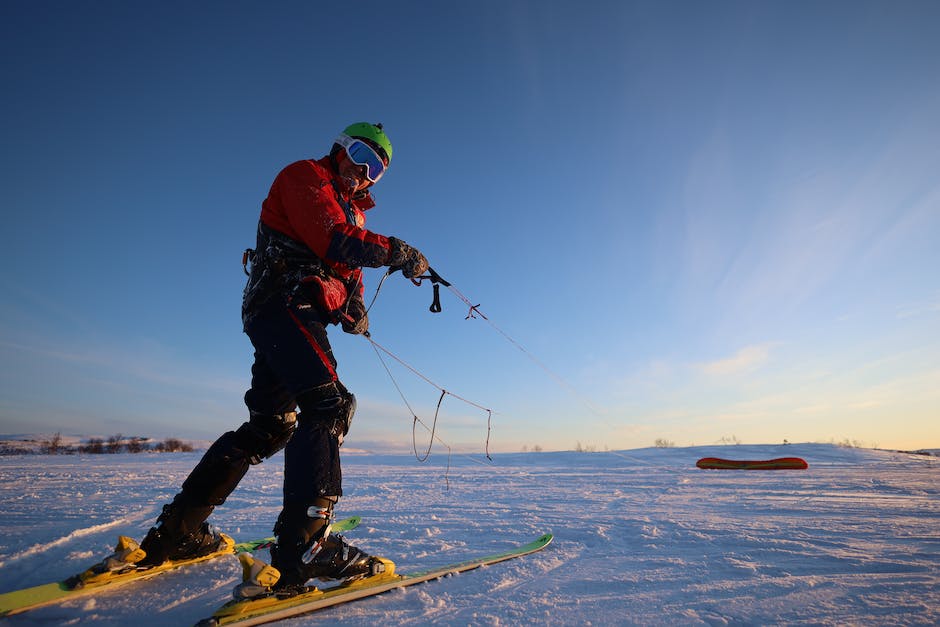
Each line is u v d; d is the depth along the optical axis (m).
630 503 4.48
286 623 1.41
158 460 12.66
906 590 1.68
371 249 1.69
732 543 2.52
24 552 2.33
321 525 1.56
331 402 1.66
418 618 1.46
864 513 3.61
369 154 1.86
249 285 1.74
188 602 1.62
